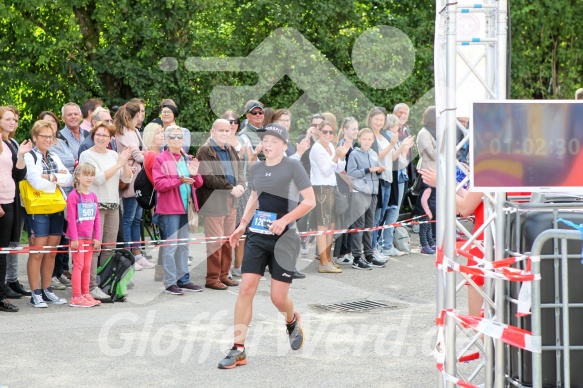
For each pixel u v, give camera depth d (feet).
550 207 17.46
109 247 33.06
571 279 16.74
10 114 29.99
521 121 17.08
